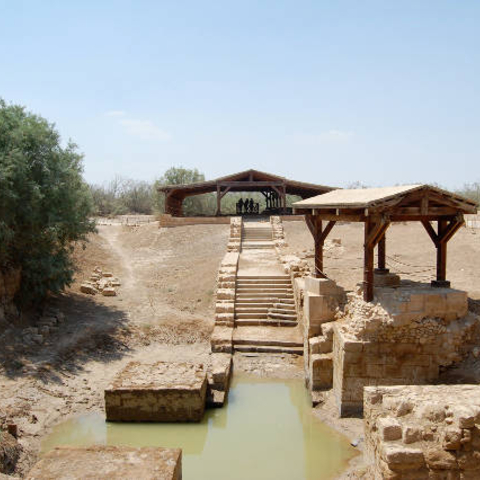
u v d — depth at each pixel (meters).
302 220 36.12
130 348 16.84
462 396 8.09
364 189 14.38
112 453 7.56
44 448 10.41
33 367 13.77
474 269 19.16
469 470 7.07
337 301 13.93
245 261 25.06
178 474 7.49
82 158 20.19
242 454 10.54
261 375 15.12
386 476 7.12
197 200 57.75
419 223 31.80
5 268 16.66
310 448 10.52
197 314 20.05
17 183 16.27
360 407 11.56
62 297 20.19
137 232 36.94
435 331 11.33
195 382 12.27
